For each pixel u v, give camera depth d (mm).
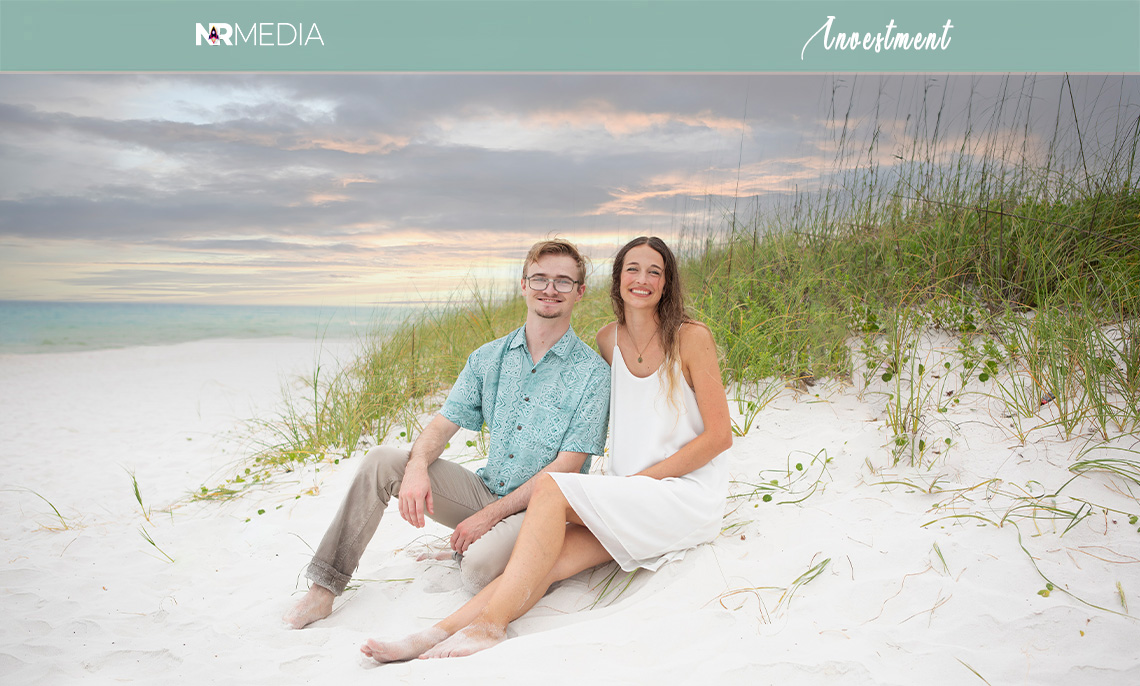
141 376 10172
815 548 2490
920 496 2785
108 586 2912
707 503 2473
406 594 2609
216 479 4723
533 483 2447
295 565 3070
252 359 11914
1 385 9375
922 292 4211
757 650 1948
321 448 4863
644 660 1956
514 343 2646
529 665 1908
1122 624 1898
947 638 1960
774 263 5188
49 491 4590
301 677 1989
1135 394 2996
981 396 3381
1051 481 2654
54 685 2018
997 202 4660
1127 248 3977
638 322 2598
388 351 6418
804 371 4180
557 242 2592
